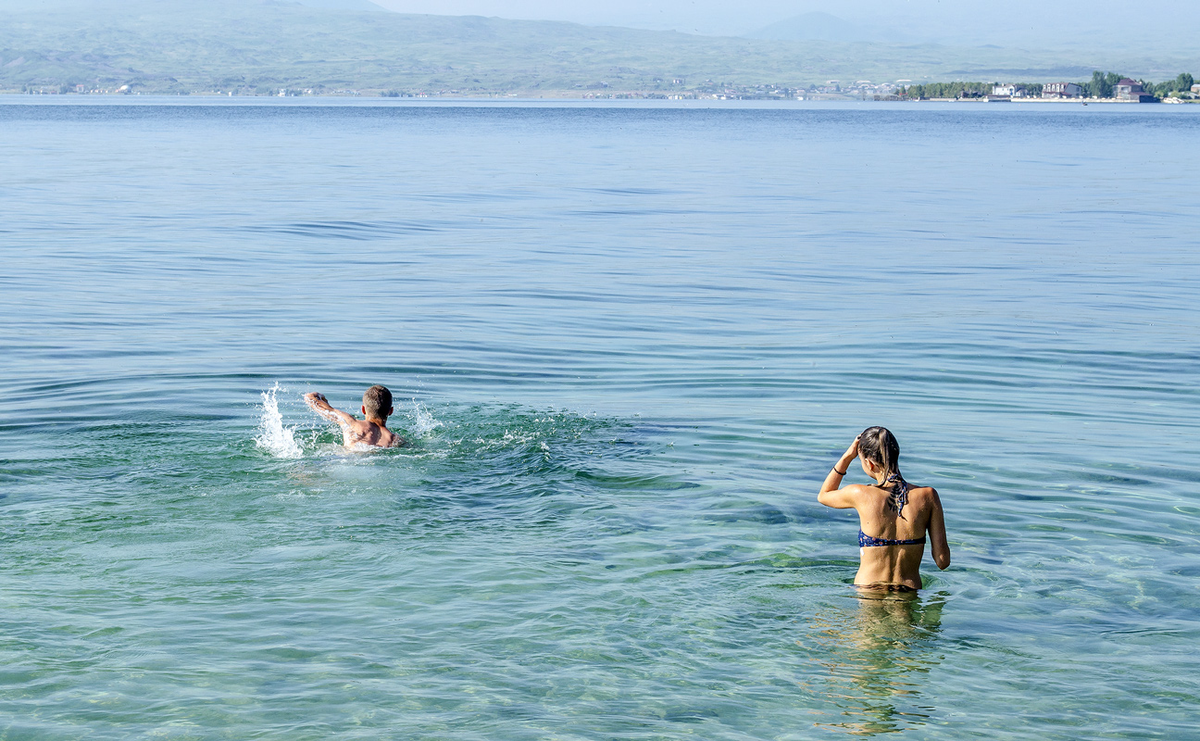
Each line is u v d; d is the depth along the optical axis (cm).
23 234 2816
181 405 1251
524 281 2252
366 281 2231
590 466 1038
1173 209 3781
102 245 2655
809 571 792
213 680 611
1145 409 1318
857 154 7200
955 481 1016
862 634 688
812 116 18350
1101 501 962
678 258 2605
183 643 657
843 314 1936
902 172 5562
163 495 927
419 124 12456
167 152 6562
